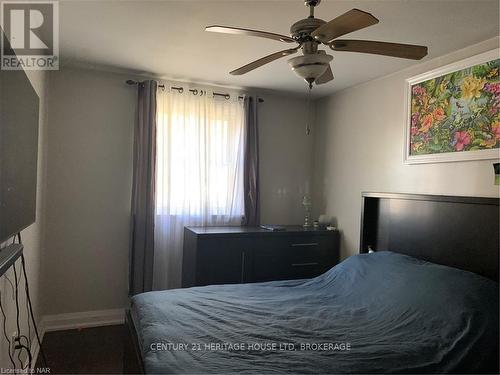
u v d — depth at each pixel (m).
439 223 2.51
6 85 1.32
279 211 4.09
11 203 1.46
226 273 3.21
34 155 2.12
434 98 2.69
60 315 3.23
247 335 1.75
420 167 2.80
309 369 1.45
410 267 2.32
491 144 2.28
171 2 1.99
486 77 2.32
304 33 1.62
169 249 3.54
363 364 1.50
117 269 3.43
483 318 1.75
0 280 1.68
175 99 3.55
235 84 3.65
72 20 2.23
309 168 4.21
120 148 3.42
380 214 3.08
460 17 2.06
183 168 3.57
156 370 1.39
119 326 3.31
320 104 4.14
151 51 2.78
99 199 3.36
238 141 3.80
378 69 3.01
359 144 3.49
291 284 2.67
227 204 3.76
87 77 3.29
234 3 1.98
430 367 1.52
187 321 1.87
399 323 1.92
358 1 1.90
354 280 2.48
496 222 2.14
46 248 3.18
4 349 1.79
